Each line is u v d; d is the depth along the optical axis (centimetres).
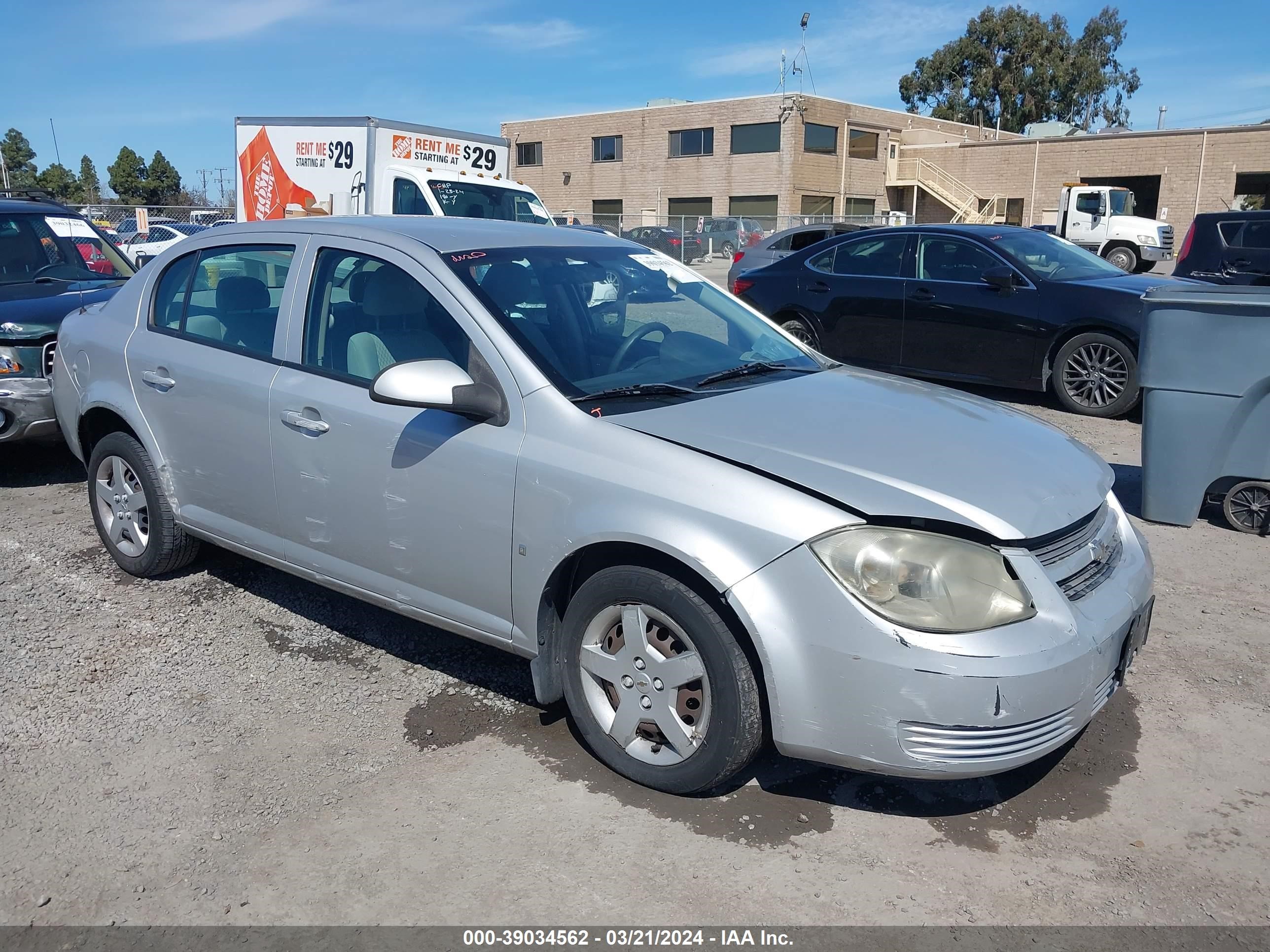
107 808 304
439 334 351
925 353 915
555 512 311
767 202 4284
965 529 273
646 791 314
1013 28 6194
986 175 4425
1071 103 6322
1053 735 276
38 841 289
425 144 1403
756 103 4225
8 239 716
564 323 359
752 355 400
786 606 275
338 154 1381
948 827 299
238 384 397
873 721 269
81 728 350
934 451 308
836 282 963
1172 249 2969
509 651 340
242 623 437
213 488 421
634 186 4691
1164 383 550
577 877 275
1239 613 452
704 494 287
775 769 329
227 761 331
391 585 364
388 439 349
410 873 276
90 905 264
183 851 285
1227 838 293
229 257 425
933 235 915
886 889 271
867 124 4503
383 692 378
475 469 328
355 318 374
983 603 269
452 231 393
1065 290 830
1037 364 853
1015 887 272
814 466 291
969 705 263
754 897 267
